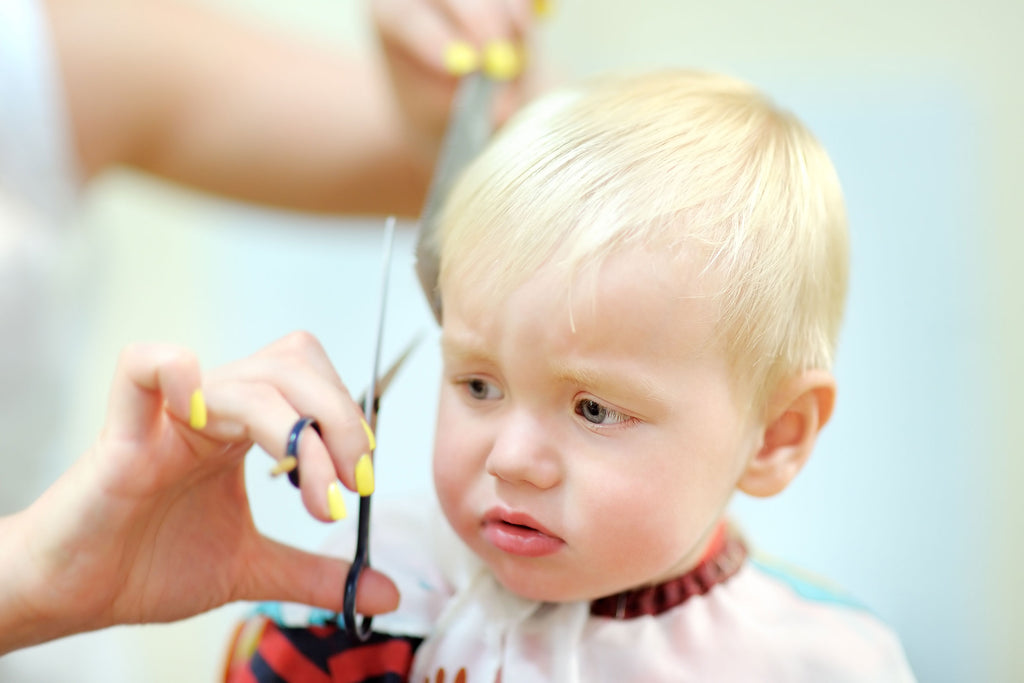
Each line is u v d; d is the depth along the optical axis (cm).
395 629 60
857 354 153
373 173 106
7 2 88
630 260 50
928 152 151
